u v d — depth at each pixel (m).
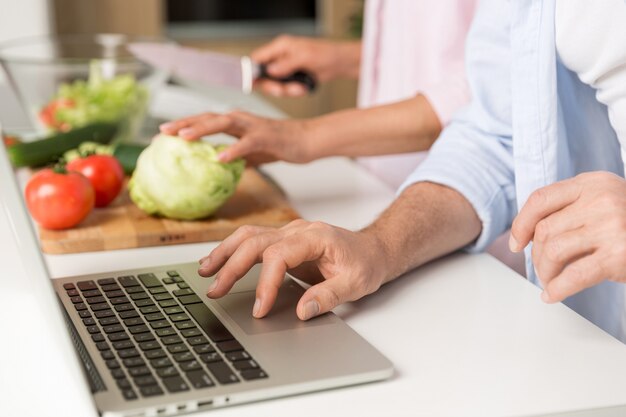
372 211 1.40
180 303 0.99
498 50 1.26
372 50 1.93
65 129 1.67
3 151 1.14
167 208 1.27
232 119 1.32
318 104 4.13
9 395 0.82
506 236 1.42
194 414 0.78
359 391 0.83
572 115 1.21
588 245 0.89
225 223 1.28
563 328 0.98
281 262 0.97
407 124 1.42
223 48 3.81
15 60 1.65
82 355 0.85
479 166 1.23
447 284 1.10
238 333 0.91
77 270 1.14
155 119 1.85
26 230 0.95
